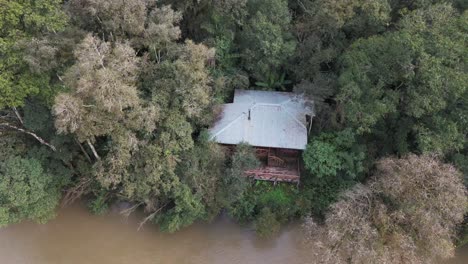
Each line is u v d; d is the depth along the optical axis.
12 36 21.38
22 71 22.16
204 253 26.55
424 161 20.83
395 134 26.39
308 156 26.50
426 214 19.56
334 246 20.44
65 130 21.16
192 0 27.95
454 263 25.27
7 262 25.62
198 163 25.23
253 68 29.80
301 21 29.36
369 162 27.03
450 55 22.11
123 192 24.91
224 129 27.89
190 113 24.02
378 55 24.14
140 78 24.61
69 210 28.02
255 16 27.62
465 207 20.27
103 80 20.00
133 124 22.39
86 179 26.67
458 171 22.45
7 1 20.66
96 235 27.33
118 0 22.55
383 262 19.12
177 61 23.38
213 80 27.39
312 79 29.03
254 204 27.30
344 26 27.70
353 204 21.19
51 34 22.91
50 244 26.81
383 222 20.20
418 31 23.19
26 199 23.22
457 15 24.25
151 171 23.34
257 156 28.73
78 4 23.94
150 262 26.25
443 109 23.56
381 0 25.53
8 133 25.66
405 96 23.88
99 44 22.75
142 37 24.56
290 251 26.50
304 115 28.52
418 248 20.30
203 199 25.88
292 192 28.31
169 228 25.44
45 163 26.08
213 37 29.58
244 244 26.91
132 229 27.47
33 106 24.27
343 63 26.33
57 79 23.78
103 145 25.64
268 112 28.58
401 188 20.30
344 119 26.39
